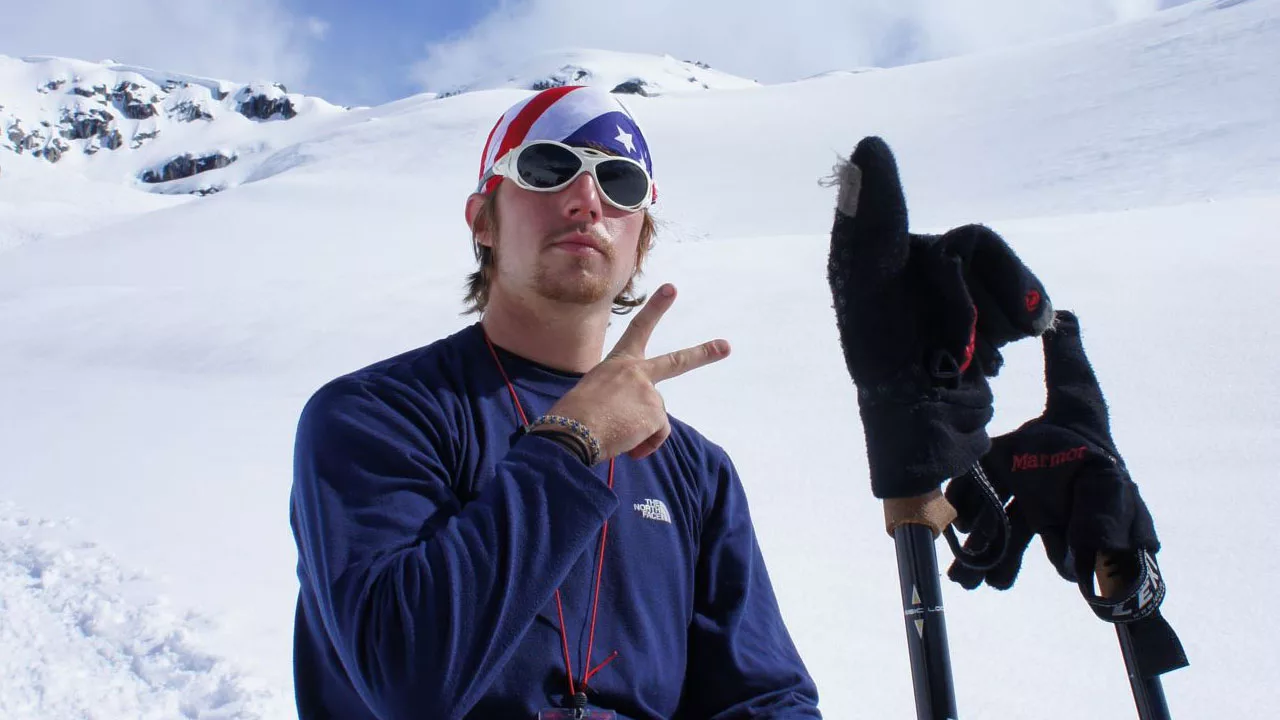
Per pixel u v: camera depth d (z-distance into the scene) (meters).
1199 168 39.78
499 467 1.37
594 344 1.82
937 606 1.35
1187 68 53.19
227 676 4.30
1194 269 14.89
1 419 13.76
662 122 69.75
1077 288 14.80
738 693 1.71
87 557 6.31
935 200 44.50
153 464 9.85
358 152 74.62
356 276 25.00
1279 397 9.74
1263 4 59.12
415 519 1.42
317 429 1.51
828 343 14.02
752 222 48.53
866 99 69.31
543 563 1.28
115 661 4.54
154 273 43.56
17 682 4.28
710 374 13.20
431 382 1.64
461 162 69.25
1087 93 54.94
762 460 9.22
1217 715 3.96
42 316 25.19
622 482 1.70
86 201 101.94
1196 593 5.30
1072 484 1.59
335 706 1.54
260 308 22.22
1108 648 4.71
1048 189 42.22
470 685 1.24
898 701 4.23
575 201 1.68
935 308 1.38
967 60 75.50
